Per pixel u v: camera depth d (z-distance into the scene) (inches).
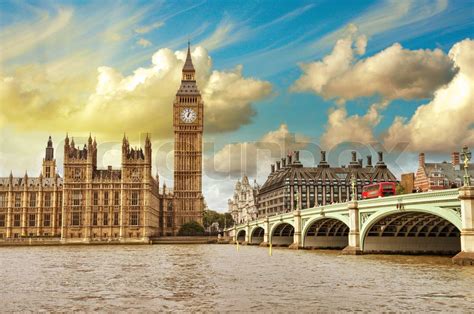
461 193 2790.4
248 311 1699.1
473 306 1742.1
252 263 3560.5
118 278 2642.7
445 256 3878.0
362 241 3993.6
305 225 5211.6
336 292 2063.2
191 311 1710.1
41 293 2114.9
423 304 1782.7
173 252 5344.5
